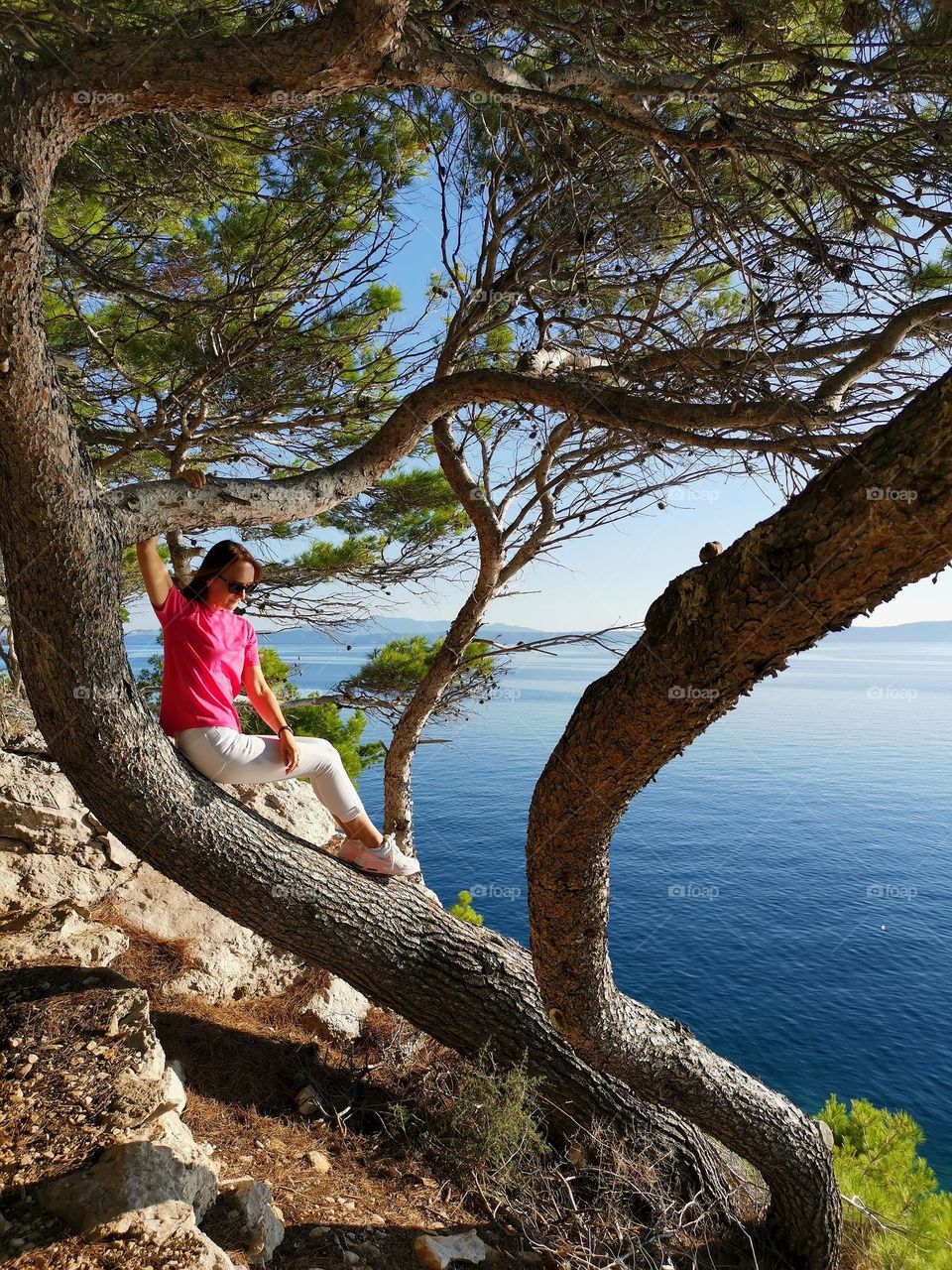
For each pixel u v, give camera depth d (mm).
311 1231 3111
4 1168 2727
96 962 4168
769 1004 24609
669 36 2422
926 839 48500
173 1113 3084
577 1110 4258
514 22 2783
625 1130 4297
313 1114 3959
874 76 2262
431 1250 3191
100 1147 2846
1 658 6633
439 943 4086
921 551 1768
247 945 4836
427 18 2617
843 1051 21875
